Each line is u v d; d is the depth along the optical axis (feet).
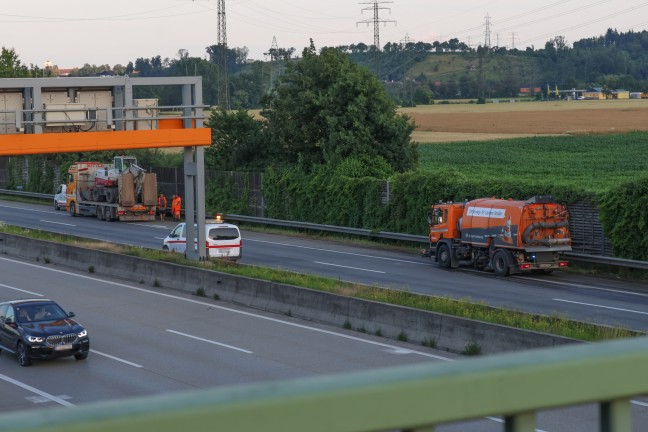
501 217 358.43
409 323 244.01
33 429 15.08
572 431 155.94
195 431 15.80
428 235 459.73
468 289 326.03
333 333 257.14
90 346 251.39
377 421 17.19
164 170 651.25
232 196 606.55
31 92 305.73
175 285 342.85
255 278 309.22
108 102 324.60
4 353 250.37
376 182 496.23
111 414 15.56
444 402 17.70
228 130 636.48
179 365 225.56
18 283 365.61
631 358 19.07
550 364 18.58
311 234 526.98
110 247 409.69
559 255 358.43
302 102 602.03
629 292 319.06
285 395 16.60
